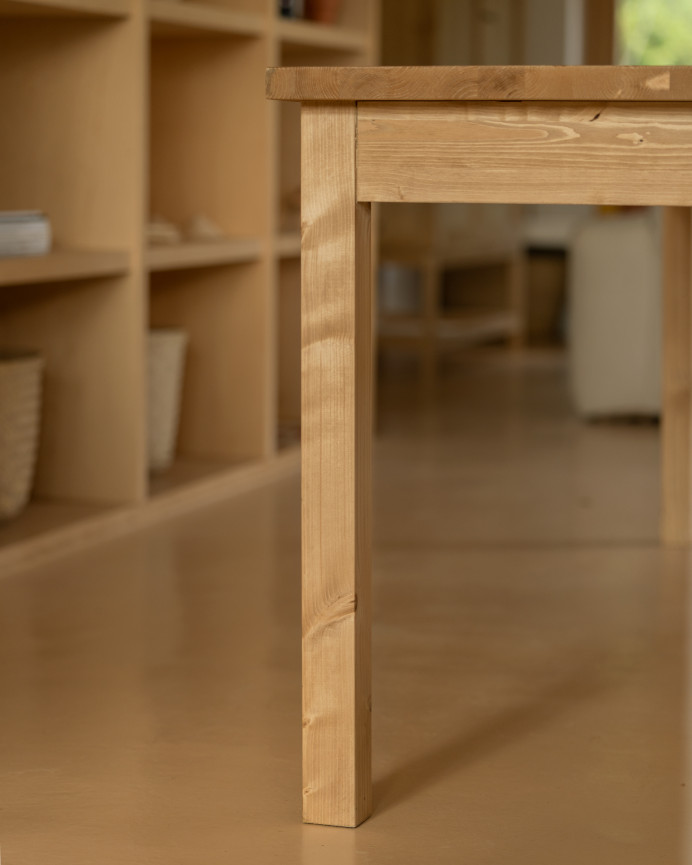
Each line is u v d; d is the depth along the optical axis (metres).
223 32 2.90
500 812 1.23
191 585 2.07
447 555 2.28
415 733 1.44
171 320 3.11
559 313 6.62
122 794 1.28
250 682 1.61
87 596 2.00
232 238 3.01
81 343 2.56
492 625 1.86
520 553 2.29
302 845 1.16
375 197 1.15
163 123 3.10
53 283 2.57
